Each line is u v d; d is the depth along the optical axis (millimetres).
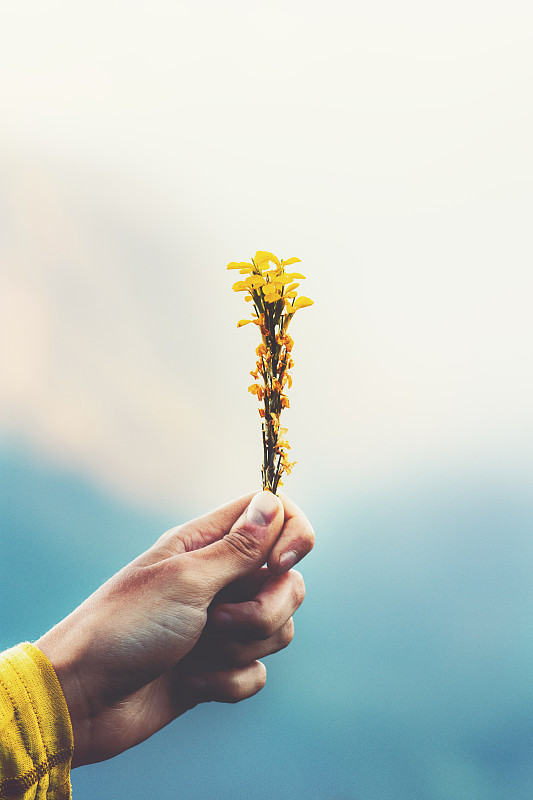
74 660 494
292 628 601
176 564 516
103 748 514
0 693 458
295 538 568
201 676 570
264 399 553
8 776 449
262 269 539
